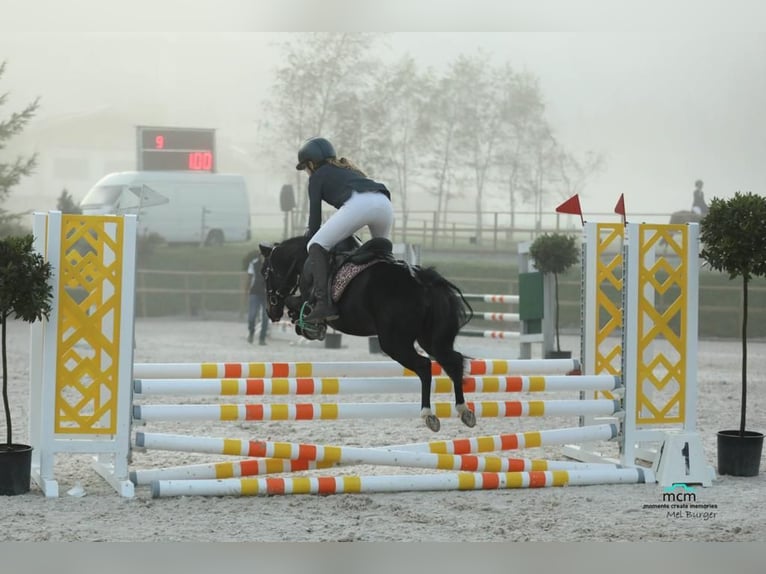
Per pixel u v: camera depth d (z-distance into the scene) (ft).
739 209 29.58
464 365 26.50
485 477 28.09
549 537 23.21
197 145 121.19
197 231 116.88
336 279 27.20
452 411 28.68
